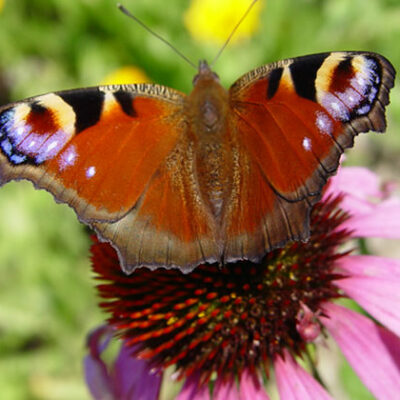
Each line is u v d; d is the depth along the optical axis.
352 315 0.23
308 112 0.21
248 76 0.21
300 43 0.36
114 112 0.21
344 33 0.35
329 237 0.23
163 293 0.23
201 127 0.21
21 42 0.41
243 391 0.22
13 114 0.21
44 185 0.21
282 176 0.21
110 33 0.39
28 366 0.35
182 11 0.39
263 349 0.22
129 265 0.21
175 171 0.21
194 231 0.21
